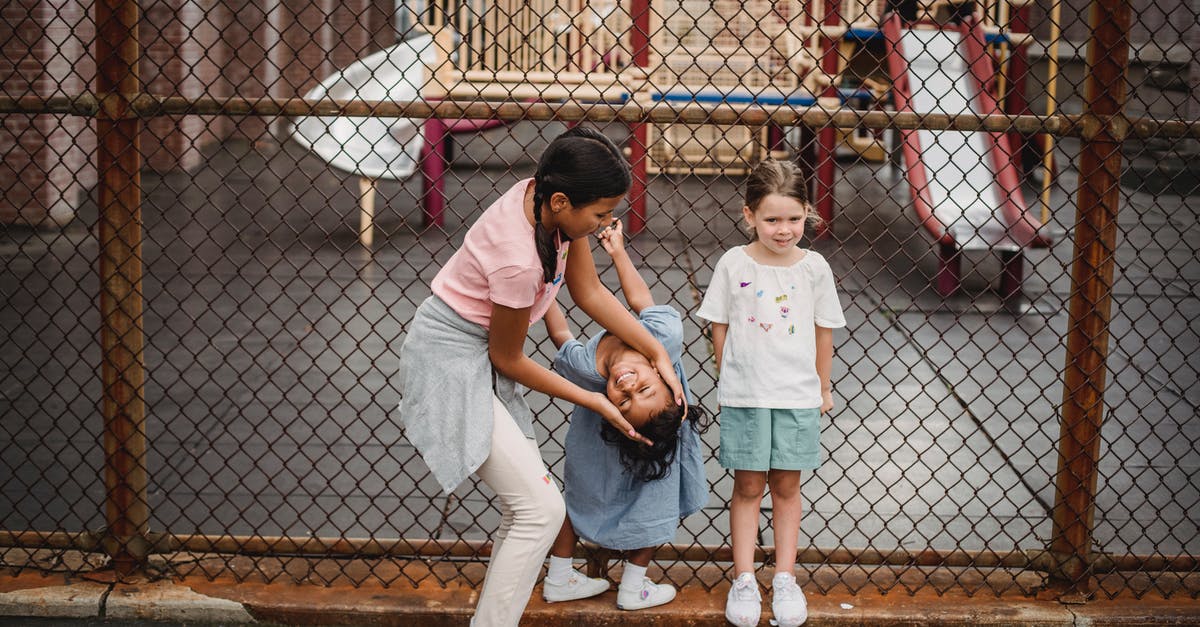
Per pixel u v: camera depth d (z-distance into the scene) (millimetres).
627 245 8234
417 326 2412
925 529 3486
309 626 2727
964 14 9109
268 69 15844
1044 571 2871
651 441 2502
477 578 2869
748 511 2770
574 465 2656
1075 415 2795
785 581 2684
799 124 2695
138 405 2836
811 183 9820
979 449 4180
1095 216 2709
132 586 2805
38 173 8352
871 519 3555
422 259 7664
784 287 2719
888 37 8359
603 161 2182
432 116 2695
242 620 2736
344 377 5012
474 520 2963
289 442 4156
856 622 2705
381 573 2885
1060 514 2848
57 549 2949
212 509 3211
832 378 5113
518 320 2283
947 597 2809
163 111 2717
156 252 7668
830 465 4008
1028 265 7711
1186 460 4062
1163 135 2660
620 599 2699
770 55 10328
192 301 6398
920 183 7832
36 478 3719
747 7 10516
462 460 2320
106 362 2805
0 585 2799
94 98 2688
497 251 2277
